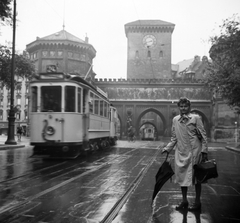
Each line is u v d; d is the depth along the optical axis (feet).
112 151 62.18
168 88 176.35
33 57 189.26
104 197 19.42
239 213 16.10
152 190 22.20
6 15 60.70
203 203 18.26
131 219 14.69
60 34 188.85
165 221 14.40
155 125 228.02
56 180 25.68
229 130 152.76
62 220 14.40
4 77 80.43
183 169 16.07
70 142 42.42
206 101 171.42
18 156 48.65
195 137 16.14
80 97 45.16
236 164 43.01
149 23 229.86
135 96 177.47
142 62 229.45
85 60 187.62
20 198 18.85
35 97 43.34
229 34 63.46
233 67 63.77
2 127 219.41
